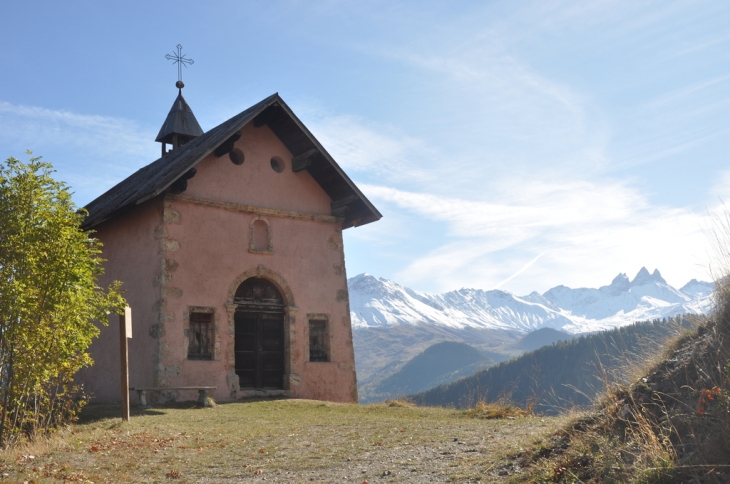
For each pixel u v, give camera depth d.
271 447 10.52
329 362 21.39
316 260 21.77
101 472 9.02
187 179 18.88
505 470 7.40
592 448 6.85
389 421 13.34
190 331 19.05
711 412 6.24
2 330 11.12
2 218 11.70
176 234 18.98
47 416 12.38
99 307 13.27
